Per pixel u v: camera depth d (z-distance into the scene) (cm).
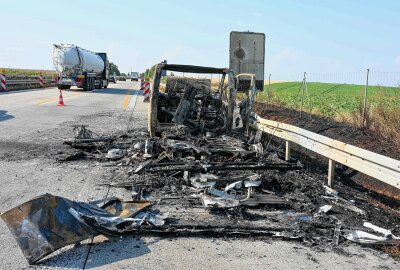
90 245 474
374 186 917
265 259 456
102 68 4409
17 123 1438
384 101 1366
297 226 551
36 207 470
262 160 841
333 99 2533
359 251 488
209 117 1150
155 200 637
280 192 700
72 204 507
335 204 666
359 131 1314
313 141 855
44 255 430
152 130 1049
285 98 2697
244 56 1888
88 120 1609
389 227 598
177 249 472
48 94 3059
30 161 893
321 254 475
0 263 428
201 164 776
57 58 3566
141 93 3728
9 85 3344
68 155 948
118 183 725
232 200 607
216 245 488
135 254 455
